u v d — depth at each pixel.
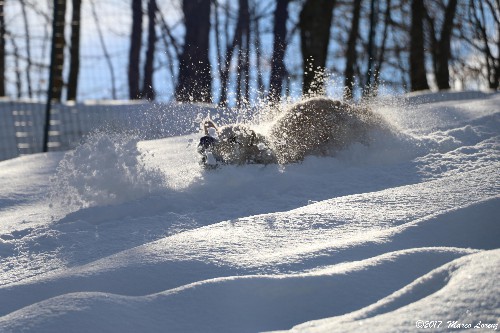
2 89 63.97
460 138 19.67
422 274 8.34
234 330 7.69
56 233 13.98
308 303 8.02
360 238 10.05
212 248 10.23
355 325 6.38
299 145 18.41
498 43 69.00
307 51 56.91
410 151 18.56
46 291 9.55
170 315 7.95
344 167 18.02
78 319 7.69
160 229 13.69
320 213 11.91
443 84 65.31
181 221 14.19
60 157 25.56
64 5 59.06
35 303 8.72
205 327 7.76
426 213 11.34
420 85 63.34
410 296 7.02
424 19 68.81
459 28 69.69
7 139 39.88
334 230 10.95
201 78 49.41
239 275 9.09
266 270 9.12
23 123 41.72
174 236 11.30
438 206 11.65
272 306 8.04
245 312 7.97
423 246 9.85
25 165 24.36
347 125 18.92
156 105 33.00
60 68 56.69
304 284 8.24
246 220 11.91
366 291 8.09
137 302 8.16
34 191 19.64
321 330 6.45
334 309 7.88
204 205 15.44
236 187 16.38
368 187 15.82
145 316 7.91
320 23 56.44
